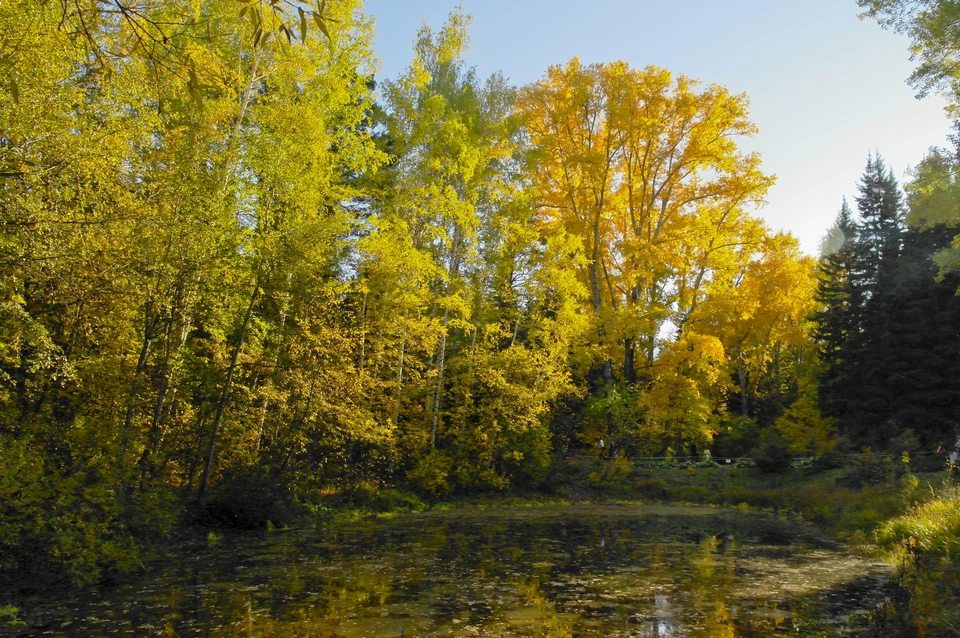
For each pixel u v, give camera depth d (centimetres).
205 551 1117
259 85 1526
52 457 852
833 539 1377
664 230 3106
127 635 618
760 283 3347
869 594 823
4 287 803
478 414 2477
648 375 3209
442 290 2436
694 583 890
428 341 2083
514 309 2491
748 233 2942
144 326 1274
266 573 931
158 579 884
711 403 3011
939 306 2564
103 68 462
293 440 1703
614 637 627
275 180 1427
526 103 3053
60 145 769
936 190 1549
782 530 1549
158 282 1159
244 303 1538
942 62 1325
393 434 2116
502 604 758
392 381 2084
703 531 1521
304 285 1653
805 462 2675
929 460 2091
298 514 1589
